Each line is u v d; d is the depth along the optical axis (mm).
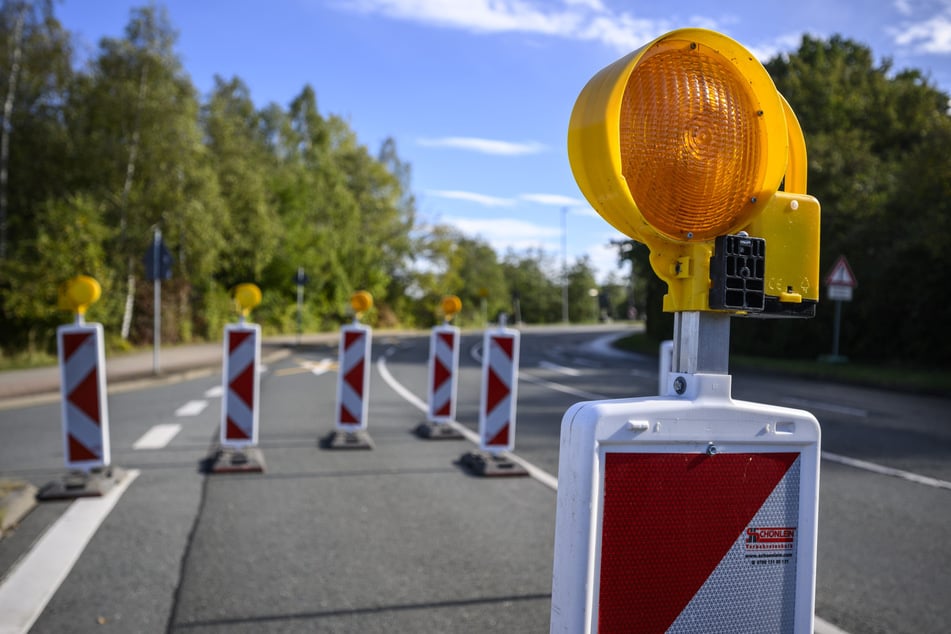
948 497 6285
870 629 3684
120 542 4996
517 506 6062
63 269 22938
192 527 5371
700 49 1353
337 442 8570
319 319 51562
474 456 7562
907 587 4250
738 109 1364
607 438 1228
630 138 1287
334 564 4621
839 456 8078
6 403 12586
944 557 4766
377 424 10422
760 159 1375
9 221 25406
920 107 28078
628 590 1254
